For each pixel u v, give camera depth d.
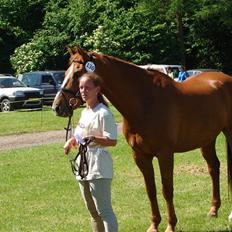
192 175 11.84
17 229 8.29
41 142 17.84
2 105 30.30
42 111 28.22
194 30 47.62
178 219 8.65
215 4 42.22
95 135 6.52
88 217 8.89
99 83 6.68
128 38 44.03
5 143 17.75
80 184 6.71
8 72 49.09
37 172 12.65
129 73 7.49
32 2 49.53
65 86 7.16
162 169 7.55
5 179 11.94
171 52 46.03
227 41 47.97
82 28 46.03
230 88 8.84
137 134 7.52
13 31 48.47
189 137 7.95
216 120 8.38
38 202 9.93
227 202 9.66
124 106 7.47
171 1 42.47
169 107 7.60
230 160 8.95
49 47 46.22
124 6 47.00
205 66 49.12
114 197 10.06
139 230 8.15
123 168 12.77
